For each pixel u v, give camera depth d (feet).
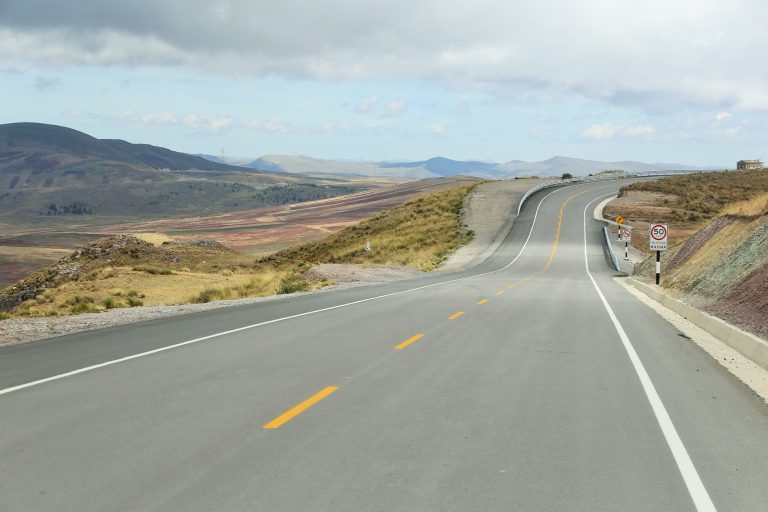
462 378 31.14
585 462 19.27
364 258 212.84
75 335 46.62
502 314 59.82
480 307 65.92
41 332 48.75
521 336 45.80
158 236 330.13
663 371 34.35
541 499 16.28
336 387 28.86
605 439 21.74
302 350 38.88
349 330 47.85
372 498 16.11
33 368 33.68
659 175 511.40
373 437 21.36
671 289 89.35
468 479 17.60
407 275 134.92
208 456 19.21
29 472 17.75
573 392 28.76
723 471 18.75
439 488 16.89
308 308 64.85
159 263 223.92
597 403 26.81
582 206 306.55
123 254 224.33
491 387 29.32
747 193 329.31
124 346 40.91
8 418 23.48
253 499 15.93
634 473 18.39
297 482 17.13
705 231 110.83
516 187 366.63
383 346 40.45
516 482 17.46
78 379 30.60
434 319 55.01
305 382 29.89
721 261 77.82
